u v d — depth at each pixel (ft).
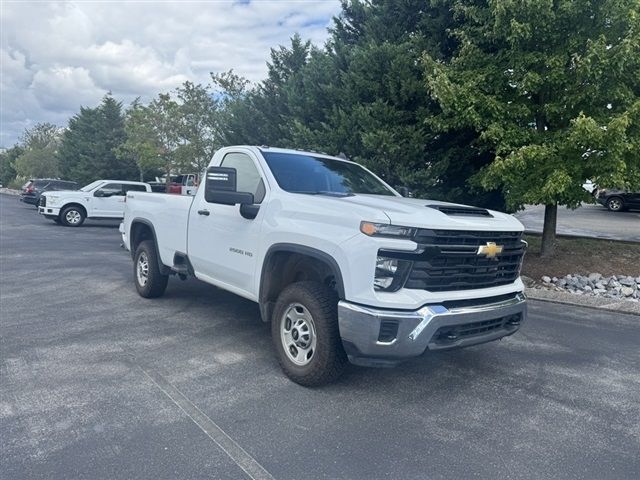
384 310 12.69
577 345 20.18
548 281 31.71
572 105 30.25
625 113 27.99
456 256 13.48
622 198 84.28
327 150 38.65
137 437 11.63
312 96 42.88
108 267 34.32
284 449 11.37
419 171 36.11
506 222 15.06
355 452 11.36
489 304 14.29
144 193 24.91
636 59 28.37
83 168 147.84
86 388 14.20
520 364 17.66
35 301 24.14
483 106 31.76
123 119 146.61
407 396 14.52
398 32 39.60
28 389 14.02
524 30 29.48
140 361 16.47
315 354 14.24
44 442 11.28
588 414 13.79
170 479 10.08
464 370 16.84
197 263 20.20
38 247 43.75
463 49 33.06
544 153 29.68
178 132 100.63
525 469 10.94
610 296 28.86
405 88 36.37
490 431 12.61
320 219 14.24
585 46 29.71
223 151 19.94
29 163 180.55
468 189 39.60
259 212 16.51
